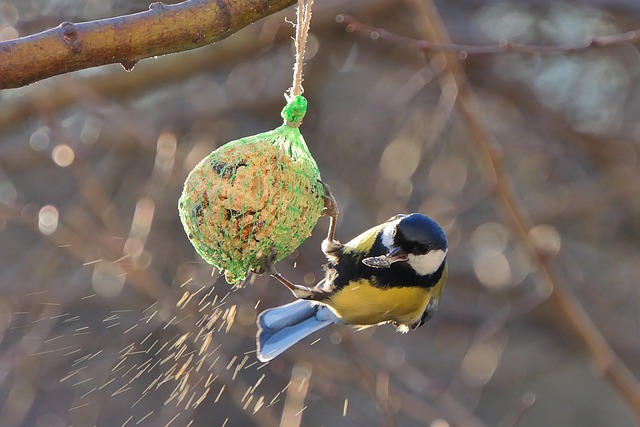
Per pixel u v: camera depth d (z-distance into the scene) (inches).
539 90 557.9
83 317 535.8
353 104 584.7
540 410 633.6
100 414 520.7
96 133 516.1
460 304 596.4
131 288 526.9
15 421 467.5
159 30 191.0
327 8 517.3
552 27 552.4
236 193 219.1
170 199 524.4
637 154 544.4
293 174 225.9
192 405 500.4
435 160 535.8
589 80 556.1
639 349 560.4
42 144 495.8
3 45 184.5
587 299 564.4
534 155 556.4
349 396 538.3
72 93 450.3
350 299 258.5
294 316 271.4
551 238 441.7
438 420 389.4
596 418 637.3
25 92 487.2
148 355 524.1
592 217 573.0
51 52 185.6
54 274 521.7
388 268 258.1
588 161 559.2
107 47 188.7
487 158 378.3
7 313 493.4
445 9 563.2
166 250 518.3
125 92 508.4
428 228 260.4
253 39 517.0
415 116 533.3
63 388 526.3
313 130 568.7
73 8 508.1
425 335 586.2
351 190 556.4
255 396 534.0
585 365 646.5
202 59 512.7
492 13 562.3
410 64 550.9
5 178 517.0
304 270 500.1
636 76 549.0
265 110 553.3
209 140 525.0
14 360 443.8
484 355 530.6
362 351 453.1
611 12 511.2
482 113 541.3
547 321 578.2
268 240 223.9
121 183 554.3
